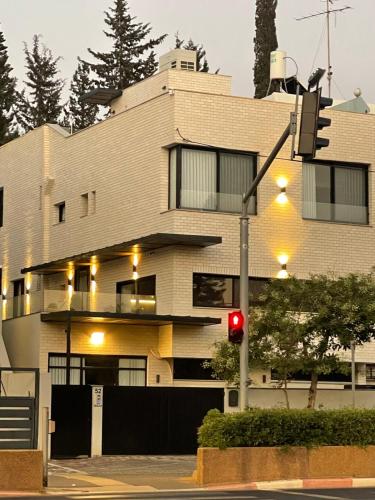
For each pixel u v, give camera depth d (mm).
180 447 31297
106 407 30672
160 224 35875
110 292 38594
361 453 24312
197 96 36062
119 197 38594
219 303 35844
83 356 34938
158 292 35750
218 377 32844
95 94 43688
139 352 35562
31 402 21438
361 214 38750
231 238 36031
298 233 37312
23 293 45375
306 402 32219
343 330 28219
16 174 46875
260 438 23250
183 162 35688
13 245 46594
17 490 20969
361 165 38875
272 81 41031
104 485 22422
